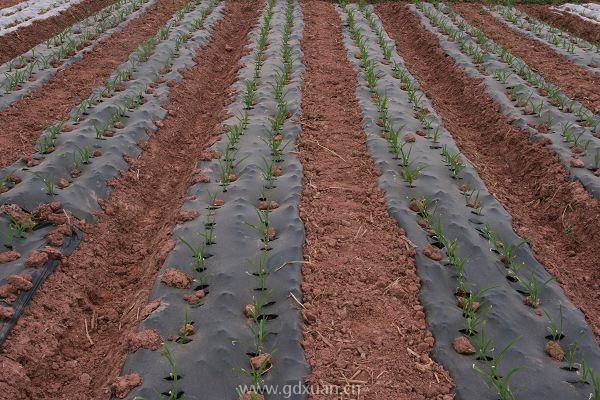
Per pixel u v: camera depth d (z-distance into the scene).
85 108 6.30
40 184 4.65
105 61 8.16
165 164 5.81
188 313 3.38
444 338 3.26
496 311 3.44
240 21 11.59
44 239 4.09
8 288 3.51
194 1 12.46
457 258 3.97
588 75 7.88
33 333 3.35
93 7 12.21
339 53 8.68
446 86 7.99
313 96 6.88
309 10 11.68
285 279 3.67
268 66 7.86
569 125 5.97
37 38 9.65
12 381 3.00
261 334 3.07
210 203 4.55
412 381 2.99
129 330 3.34
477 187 4.95
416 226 4.31
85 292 3.85
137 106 6.55
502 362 3.10
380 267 3.88
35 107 6.48
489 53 8.70
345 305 3.51
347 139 5.85
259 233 4.15
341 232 4.27
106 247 4.36
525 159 5.71
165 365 2.98
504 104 6.71
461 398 2.89
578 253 4.47
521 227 4.52
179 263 3.81
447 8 12.04
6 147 5.44
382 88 7.06
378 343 3.24
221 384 2.90
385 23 11.42
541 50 9.19
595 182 4.95
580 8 12.62
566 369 3.08
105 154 5.37
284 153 5.41
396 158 5.34
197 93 7.57
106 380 3.04
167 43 8.85
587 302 3.87
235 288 3.57
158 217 4.95
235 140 5.55
